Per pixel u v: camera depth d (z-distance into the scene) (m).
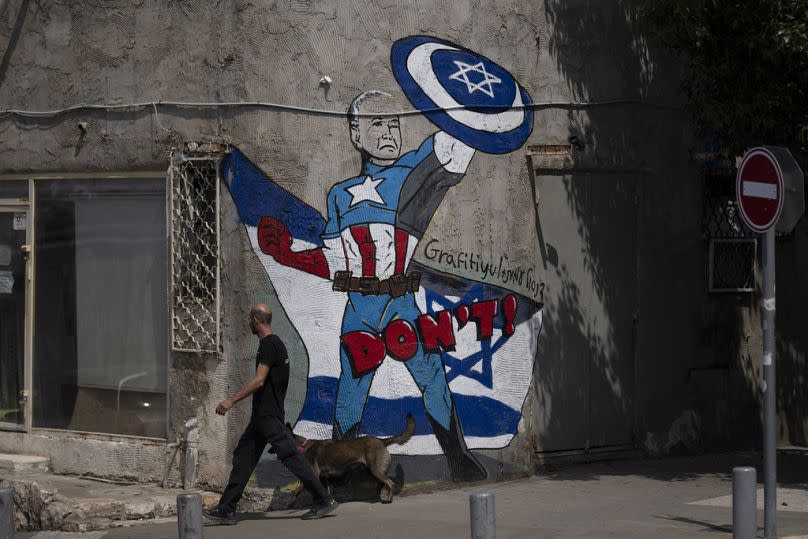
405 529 8.72
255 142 10.06
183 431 10.34
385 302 10.25
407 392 10.30
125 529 9.12
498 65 10.91
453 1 10.63
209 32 10.27
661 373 12.20
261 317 9.16
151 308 10.77
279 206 10.02
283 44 10.05
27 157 11.38
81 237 11.17
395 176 10.34
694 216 12.59
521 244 11.05
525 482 10.79
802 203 8.42
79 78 11.02
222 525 9.00
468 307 10.68
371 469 9.77
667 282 12.30
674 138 12.38
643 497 9.94
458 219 10.65
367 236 10.20
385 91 10.30
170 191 10.48
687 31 10.48
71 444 11.03
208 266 10.31
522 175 11.06
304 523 9.06
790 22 9.91
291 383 9.95
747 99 10.45
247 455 9.12
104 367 11.04
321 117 10.09
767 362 8.07
